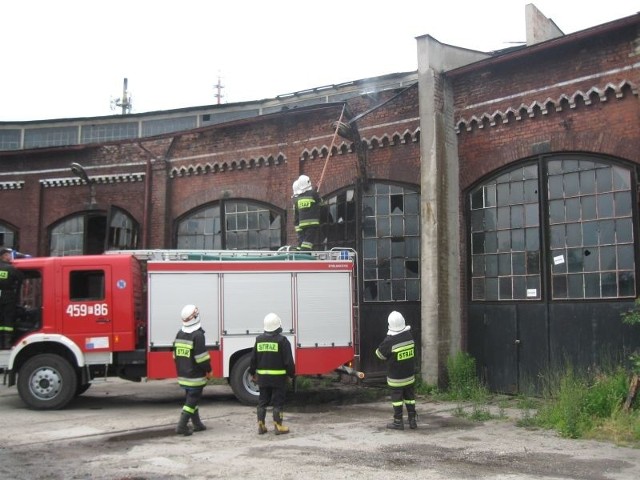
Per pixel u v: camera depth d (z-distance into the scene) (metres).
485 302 13.24
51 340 11.23
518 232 12.90
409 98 14.48
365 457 7.68
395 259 14.63
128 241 18.80
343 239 15.45
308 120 16.28
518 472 6.96
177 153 18.30
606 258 11.67
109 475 6.95
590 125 11.90
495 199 13.28
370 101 15.04
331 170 15.81
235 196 17.36
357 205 15.06
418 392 12.73
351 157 15.52
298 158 16.34
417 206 14.52
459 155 13.75
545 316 12.32
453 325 13.21
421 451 7.99
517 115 12.85
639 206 11.27
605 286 11.66
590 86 11.88
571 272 12.09
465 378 12.71
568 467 7.17
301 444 8.44
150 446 8.38
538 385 12.29
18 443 8.59
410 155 14.44
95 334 11.36
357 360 14.45
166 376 11.43
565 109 12.25
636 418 9.20
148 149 18.58
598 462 7.39
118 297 11.46
